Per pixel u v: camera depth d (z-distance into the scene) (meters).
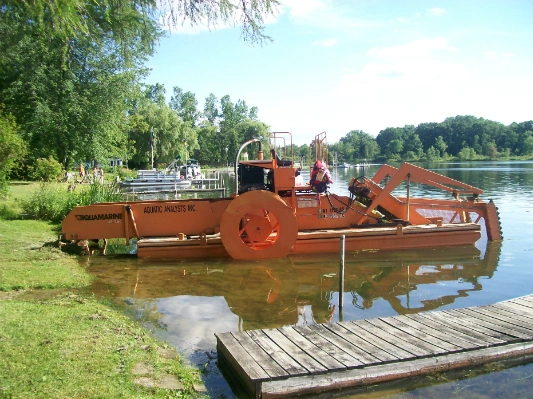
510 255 11.42
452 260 10.96
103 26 9.68
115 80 30.84
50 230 13.60
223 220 10.57
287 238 10.74
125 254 11.53
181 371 5.12
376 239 11.48
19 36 10.53
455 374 5.36
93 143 32.22
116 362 4.99
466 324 6.41
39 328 5.73
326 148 12.19
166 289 8.66
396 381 5.13
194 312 7.41
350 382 4.96
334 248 11.32
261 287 8.87
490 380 5.27
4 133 16.98
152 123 61.69
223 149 96.50
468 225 12.09
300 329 6.18
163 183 36.34
